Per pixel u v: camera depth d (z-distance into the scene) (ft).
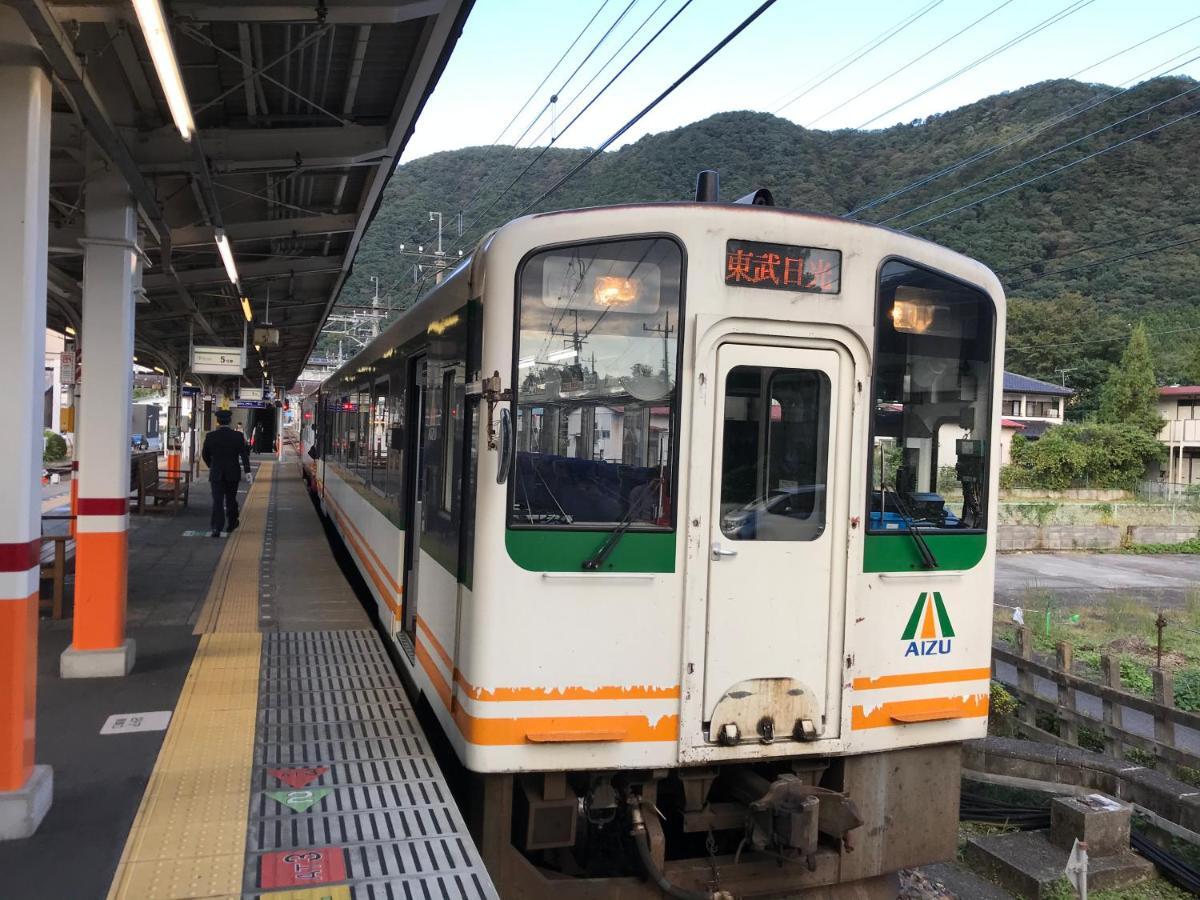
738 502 13.15
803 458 13.41
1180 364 162.20
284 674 19.71
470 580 12.75
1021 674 30.99
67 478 84.99
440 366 16.38
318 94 22.43
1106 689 26.86
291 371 128.67
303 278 46.21
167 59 13.12
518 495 12.39
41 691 18.29
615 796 12.97
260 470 107.96
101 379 19.25
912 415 14.14
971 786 24.35
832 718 13.42
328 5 15.84
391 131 22.67
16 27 11.78
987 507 14.67
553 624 12.39
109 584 19.58
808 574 13.33
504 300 12.50
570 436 12.60
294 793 13.33
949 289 14.34
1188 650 44.24
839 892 13.88
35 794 12.13
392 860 11.35
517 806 13.15
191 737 15.69
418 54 19.04
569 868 13.73
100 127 14.98
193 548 40.32
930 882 19.04
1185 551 91.56
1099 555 88.89
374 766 14.44
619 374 12.80
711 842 13.51
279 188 30.42
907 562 13.96
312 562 37.40
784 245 13.17
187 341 65.98
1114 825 19.66
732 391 13.14
